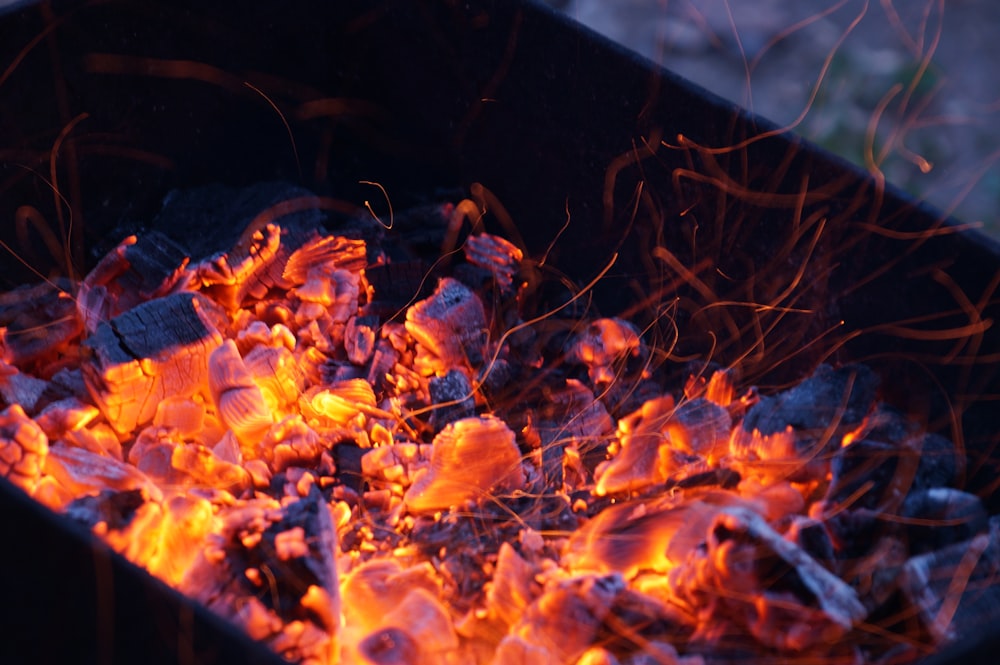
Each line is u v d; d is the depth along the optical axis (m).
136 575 1.25
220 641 1.25
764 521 1.35
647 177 1.50
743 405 1.48
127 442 1.46
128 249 1.51
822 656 1.33
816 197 1.44
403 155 1.59
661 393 1.50
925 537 1.36
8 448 1.37
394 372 1.50
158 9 1.52
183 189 1.56
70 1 1.49
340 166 1.61
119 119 1.53
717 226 1.48
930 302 1.41
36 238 1.51
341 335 1.52
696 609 1.35
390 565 1.37
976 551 1.35
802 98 2.17
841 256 1.44
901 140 2.07
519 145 1.54
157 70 1.53
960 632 1.33
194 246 1.54
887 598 1.35
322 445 1.45
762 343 1.49
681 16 2.36
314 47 1.58
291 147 1.59
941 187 1.97
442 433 1.42
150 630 1.26
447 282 1.51
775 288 1.47
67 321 1.49
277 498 1.43
